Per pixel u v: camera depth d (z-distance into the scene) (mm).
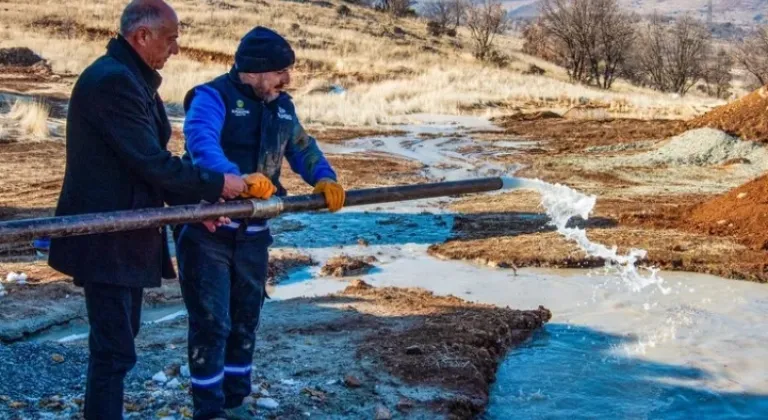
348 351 5906
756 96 18875
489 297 8125
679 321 7414
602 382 5969
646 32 65375
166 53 3893
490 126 24531
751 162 17297
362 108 26047
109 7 45062
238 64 4223
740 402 5734
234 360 4484
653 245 9977
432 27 59625
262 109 4270
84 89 3717
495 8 61344
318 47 42938
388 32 53625
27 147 16297
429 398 5168
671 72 59875
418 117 25812
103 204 3807
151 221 3684
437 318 6785
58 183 13320
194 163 4027
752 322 7438
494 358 6180
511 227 11133
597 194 14125
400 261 9547
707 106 30953
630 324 7301
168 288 7895
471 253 9656
